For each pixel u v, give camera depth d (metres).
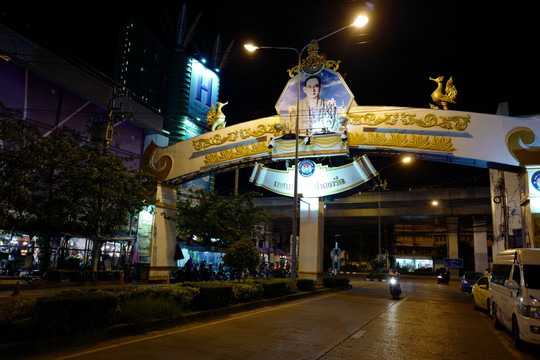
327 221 61.56
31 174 14.13
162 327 8.92
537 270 8.42
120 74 109.12
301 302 16.09
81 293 7.78
